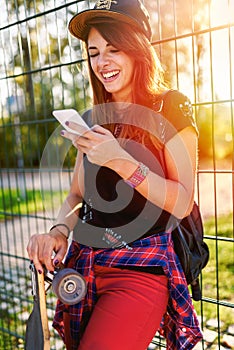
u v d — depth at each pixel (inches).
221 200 228.4
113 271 59.2
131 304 56.2
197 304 126.8
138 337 56.1
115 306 56.3
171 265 58.4
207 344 103.4
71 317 61.8
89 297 60.2
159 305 57.9
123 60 59.4
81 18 60.3
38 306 57.6
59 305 67.2
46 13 96.5
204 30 77.0
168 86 70.0
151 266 57.6
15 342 115.6
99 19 57.8
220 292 133.7
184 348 60.8
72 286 55.4
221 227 199.9
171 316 60.9
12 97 135.1
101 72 60.9
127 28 57.9
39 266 58.6
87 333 56.1
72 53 94.9
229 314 118.8
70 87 145.8
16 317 130.1
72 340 62.3
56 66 97.7
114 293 57.4
